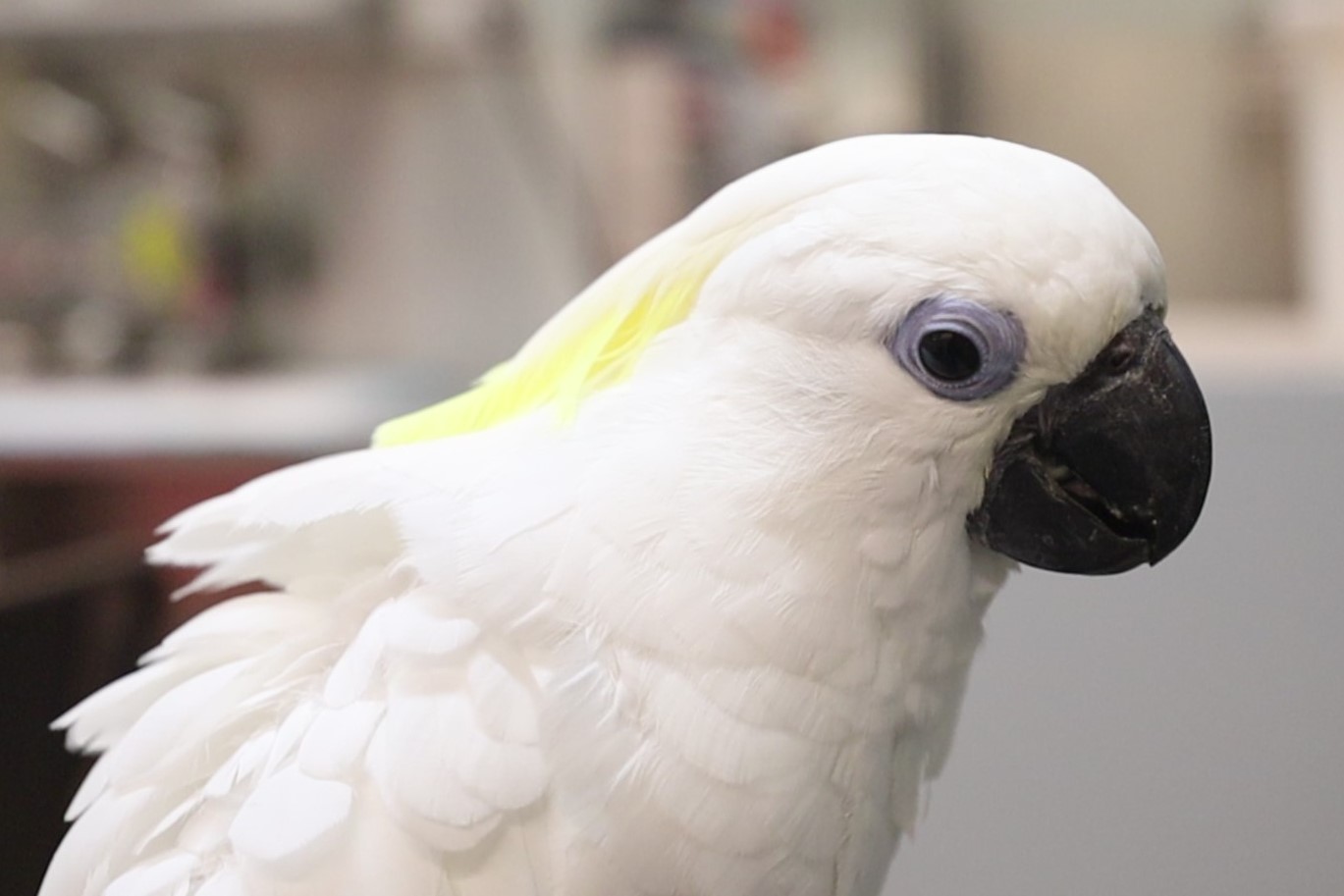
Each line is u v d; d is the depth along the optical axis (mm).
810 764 349
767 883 349
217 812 349
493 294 1006
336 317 1024
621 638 344
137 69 1007
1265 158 872
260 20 922
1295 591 539
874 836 367
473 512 353
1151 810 543
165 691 372
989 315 338
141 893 342
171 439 778
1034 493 354
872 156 348
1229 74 875
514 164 988
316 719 345
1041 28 886
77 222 1007
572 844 340
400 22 944
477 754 337
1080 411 350
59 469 782
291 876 333
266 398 853
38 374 960
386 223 1014
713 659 344
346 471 366
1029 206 339
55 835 456
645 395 356
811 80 862
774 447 346
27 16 938
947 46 889
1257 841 538
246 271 1015
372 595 360
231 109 1012
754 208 352
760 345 349
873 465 344
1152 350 352
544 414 366
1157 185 885
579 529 348
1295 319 800
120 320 987
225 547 374
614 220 882
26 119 1002
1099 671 545
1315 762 536
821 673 347
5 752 452
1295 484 539
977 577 367
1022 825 547
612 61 884
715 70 849
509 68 964
